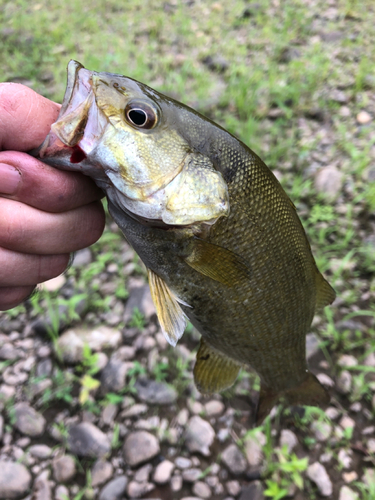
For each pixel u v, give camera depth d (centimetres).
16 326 34
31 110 15
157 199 16
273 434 28
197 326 20
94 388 30
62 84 56
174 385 30
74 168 15
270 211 17
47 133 15
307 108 51
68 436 28
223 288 18
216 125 17
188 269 18
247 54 62
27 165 14
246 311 19
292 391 24
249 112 49
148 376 30
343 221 39
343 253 38
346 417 28
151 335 33
